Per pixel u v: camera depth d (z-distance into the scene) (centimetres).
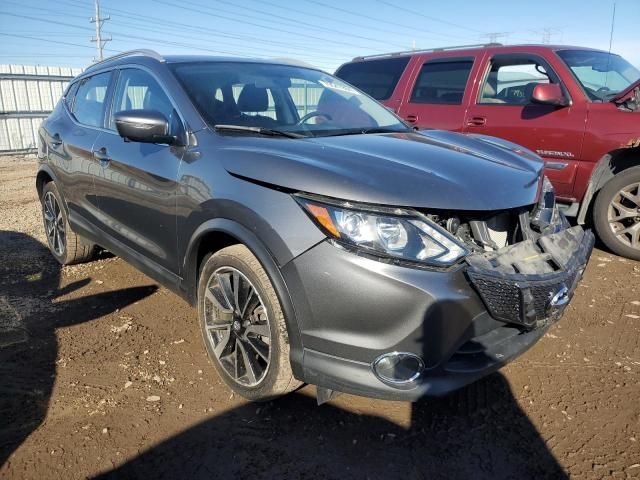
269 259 235
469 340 227
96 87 421
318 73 406
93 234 402
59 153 435
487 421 260
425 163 255
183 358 318
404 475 226
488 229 248
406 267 215
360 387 222
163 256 316
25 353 324
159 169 303
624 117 466
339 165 239
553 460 234
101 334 349
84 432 251
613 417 262
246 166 253
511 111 543
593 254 504
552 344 334
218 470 229
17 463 231
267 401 269
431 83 621
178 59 351
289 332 235
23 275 461
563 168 502
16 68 1454
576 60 536
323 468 230
